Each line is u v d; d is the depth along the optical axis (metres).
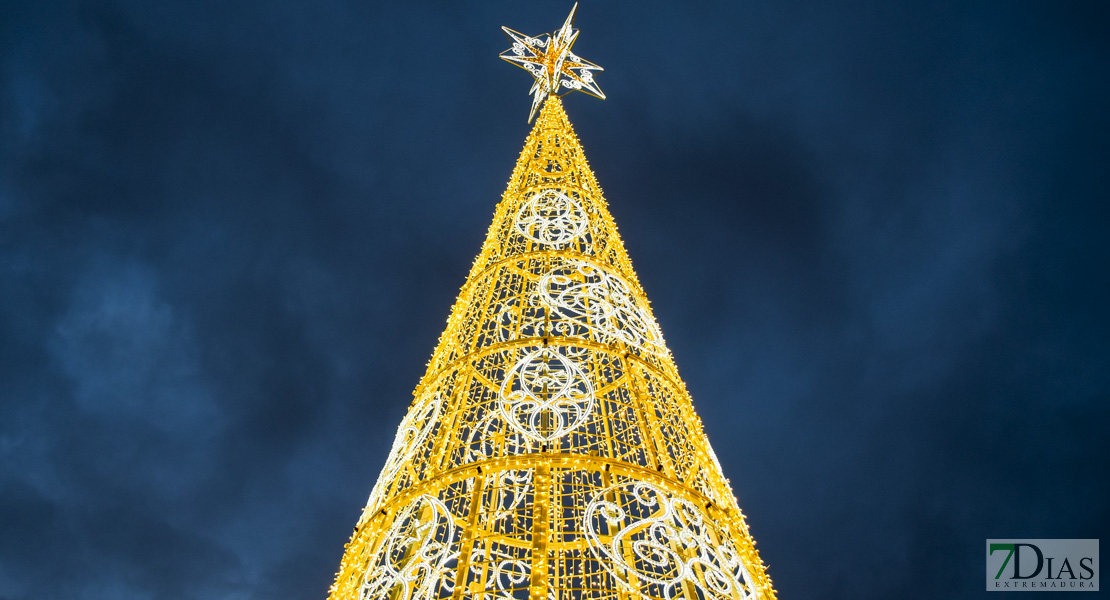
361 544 12.71
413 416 15.58
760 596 11.84
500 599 13.14
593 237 19.78
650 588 13.23
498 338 16.78
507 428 16.78
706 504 12.54
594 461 12.23
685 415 15.27
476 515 12.22
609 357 16.80
